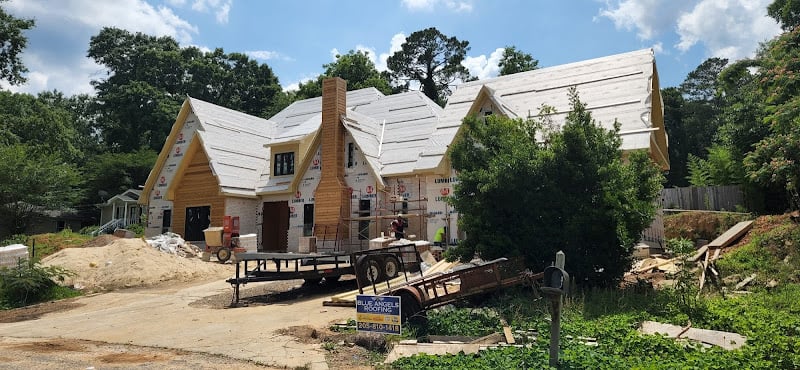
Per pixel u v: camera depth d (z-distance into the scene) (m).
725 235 19.23
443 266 17.88
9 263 20.64
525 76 28.56
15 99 47.78
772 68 20.34
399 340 9.95
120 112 57.91
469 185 15.15
